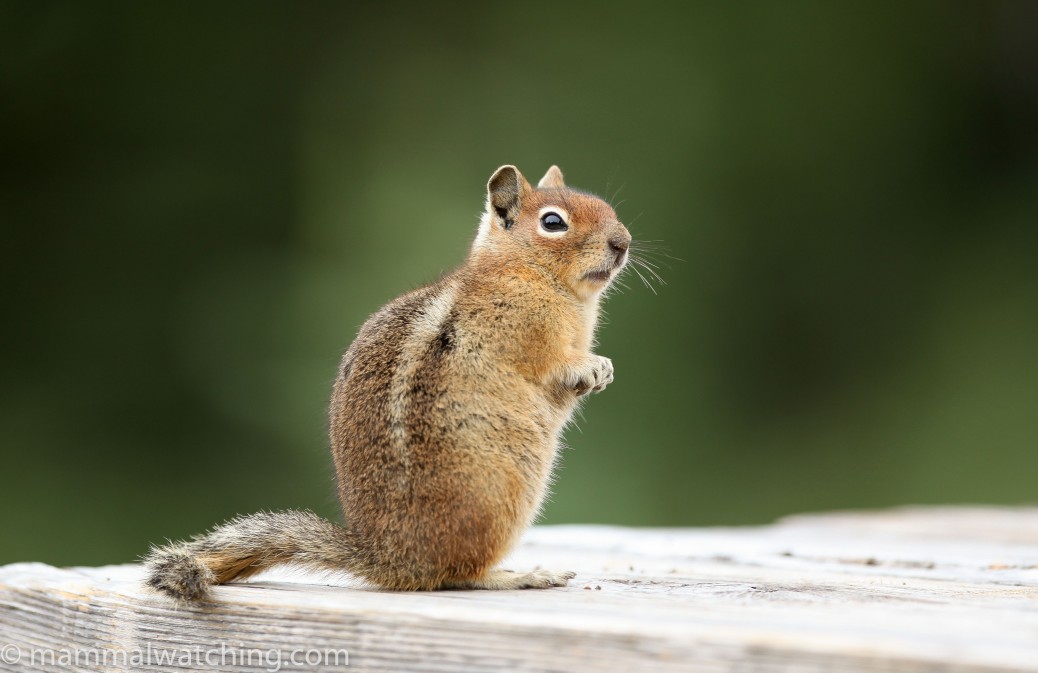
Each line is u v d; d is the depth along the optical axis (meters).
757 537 13.04
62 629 7.91
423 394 8.36
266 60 29.44
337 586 8.29
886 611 6.44
